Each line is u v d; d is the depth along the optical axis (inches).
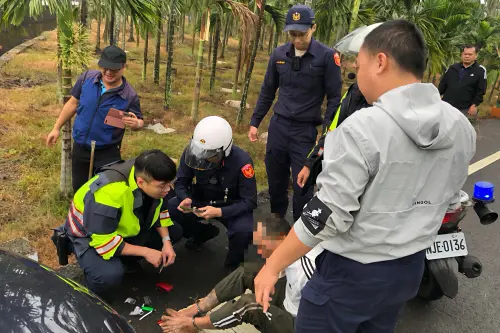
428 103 63.3
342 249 68.4
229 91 442.3
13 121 263.1
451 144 65.8
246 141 277.7
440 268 123.8
